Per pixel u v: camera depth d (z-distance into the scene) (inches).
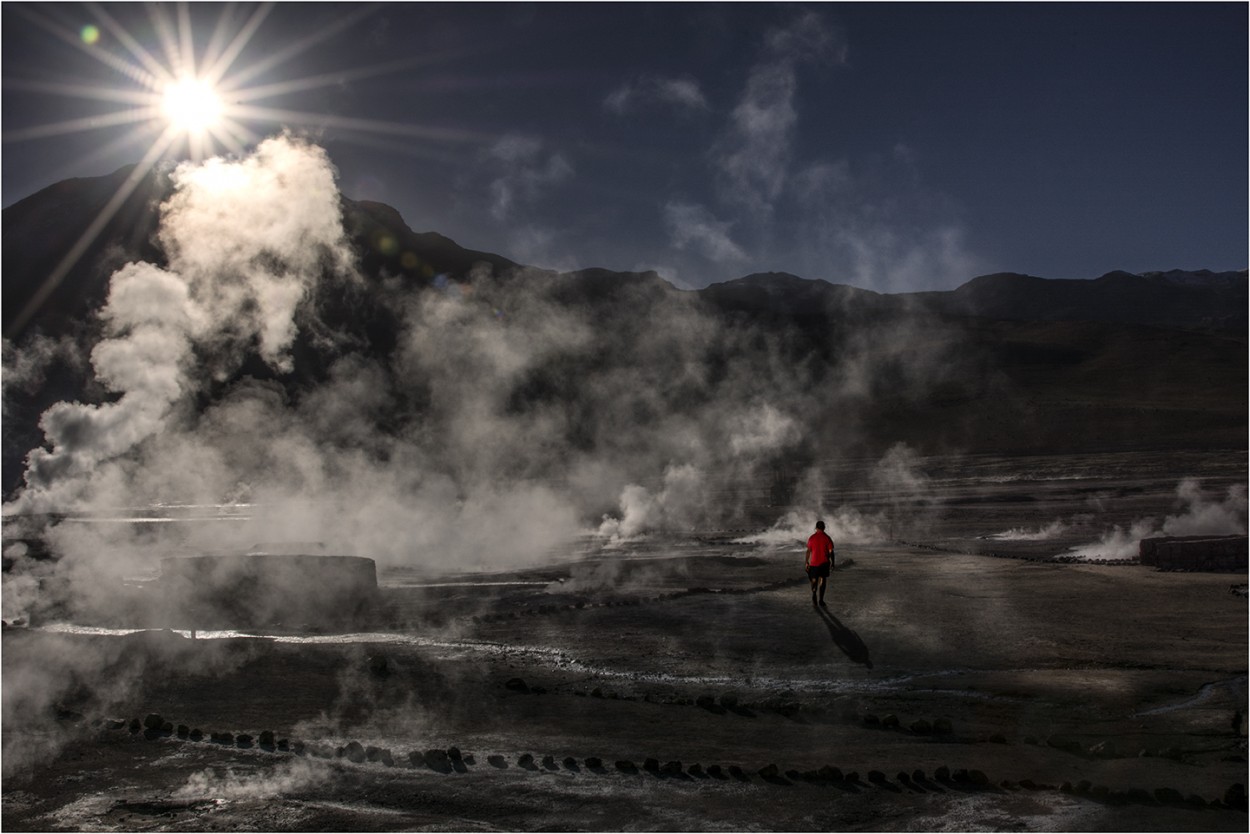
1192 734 334.3
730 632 558.3
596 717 379.2
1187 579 719.7
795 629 561.0
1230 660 446.9
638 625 591.8
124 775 307.4
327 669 480.1
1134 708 372.2
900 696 404.2
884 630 546.9
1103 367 5625.0
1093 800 265.4
